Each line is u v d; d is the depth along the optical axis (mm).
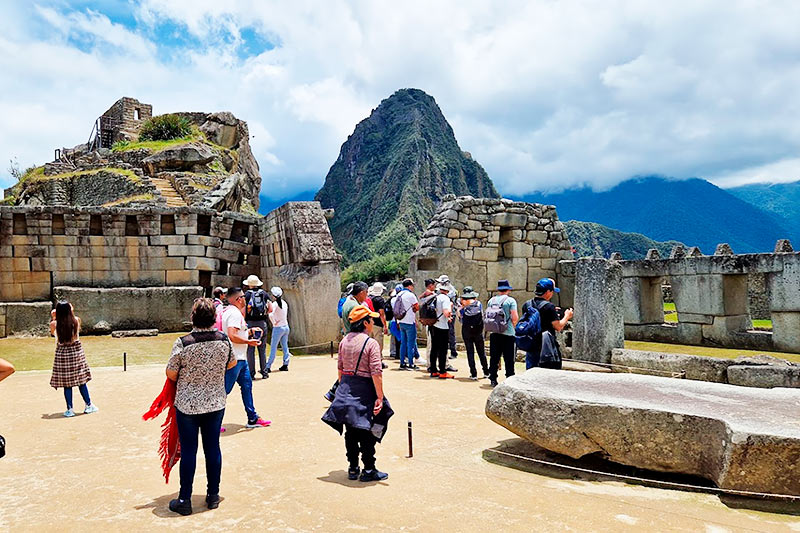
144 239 18156
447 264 15320
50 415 8500
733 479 4676
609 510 4609
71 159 45531
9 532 4375
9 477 5734
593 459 5871
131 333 16781
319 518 4531
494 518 4465
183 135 42656
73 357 8406
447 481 5391
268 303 12078
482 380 10742
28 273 17359
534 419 5754
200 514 4691
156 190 30312
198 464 6160
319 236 15602
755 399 5637
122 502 5020
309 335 15141
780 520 4363
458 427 7383
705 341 14836
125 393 10094
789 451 4531
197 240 18500
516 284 16203
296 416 8195
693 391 5984
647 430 5242
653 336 16094
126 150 37781
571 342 12016
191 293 17812
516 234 16234
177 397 4844
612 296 10234
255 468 5898
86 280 17750
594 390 5988
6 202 40000
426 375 11328
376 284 12297
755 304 24016
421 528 4297
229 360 5172
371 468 5438
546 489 5141
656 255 20797
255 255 19984
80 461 6285
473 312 10797
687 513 4535
